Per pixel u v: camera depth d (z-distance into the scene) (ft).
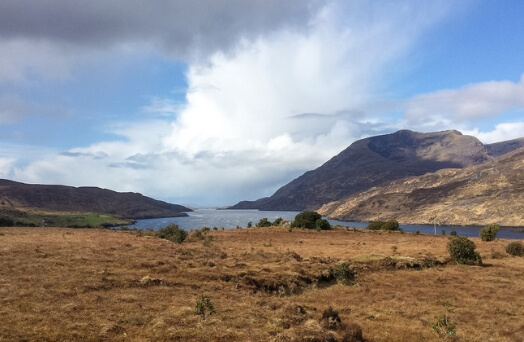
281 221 279.28
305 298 76.33
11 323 44.04
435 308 70.28
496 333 57.41
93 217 631.15
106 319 48.42
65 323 45.68
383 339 53.67
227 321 52.11
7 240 108.78
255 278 80.07
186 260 92.89
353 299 76.69
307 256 119.24
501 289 84.38
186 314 52.80
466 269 108.27
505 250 145.48
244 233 212.64
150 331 45.91
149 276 71.51
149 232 184.14
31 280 62.34
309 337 48.06
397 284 89.92
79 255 86.38
